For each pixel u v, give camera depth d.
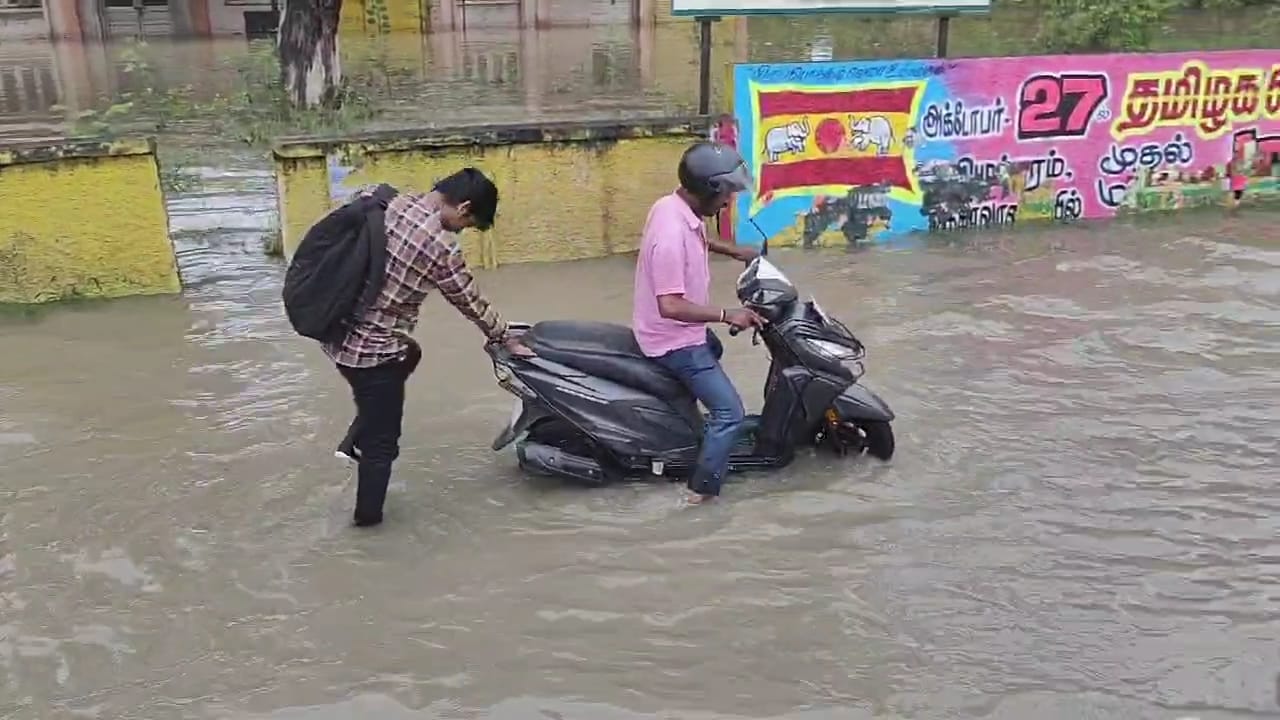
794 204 8.47
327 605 4.04
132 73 17.17
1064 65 8.87
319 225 4.26
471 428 5.55
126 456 5.19
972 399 5.77
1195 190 9.47
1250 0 22.97
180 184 10.10
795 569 4.28
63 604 4.04
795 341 4.90
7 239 7.12
